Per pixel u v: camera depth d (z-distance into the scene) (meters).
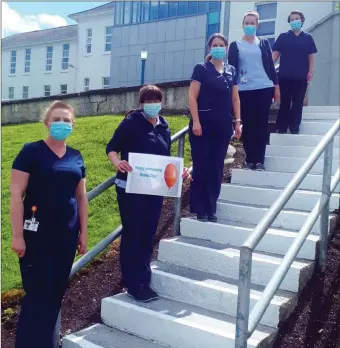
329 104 9.20
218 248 4.50
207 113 4.69
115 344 3.78
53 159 3.52
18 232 3.38
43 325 3.55
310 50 6.21
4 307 4.57
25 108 13.48
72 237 3.57
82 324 4.18
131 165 3.96
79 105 11.93
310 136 5.99
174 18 23.97
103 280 4.75
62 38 35.16
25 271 3.50
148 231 4.11
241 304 2.98
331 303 3.89
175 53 23.97
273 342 3.54
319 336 3.62
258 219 4.89
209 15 22.53
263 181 5.48
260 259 4.12
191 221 4.90
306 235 3.70
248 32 5.63
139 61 25.48
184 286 4.11
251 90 5.55
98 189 4.39
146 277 4.14
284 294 3.86
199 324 3.64
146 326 3.85
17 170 3.44
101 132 8.62
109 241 4.62
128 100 10.92
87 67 32.81
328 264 4.25
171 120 8.57
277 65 7.15
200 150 4.76
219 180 4.85
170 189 4.06
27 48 37.78
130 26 25.83
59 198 3.48
